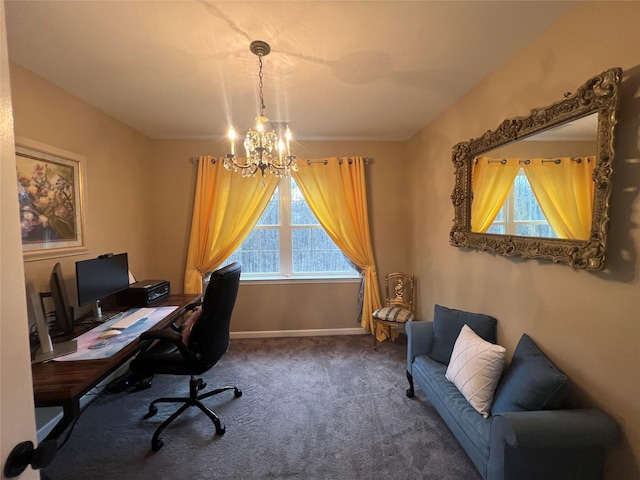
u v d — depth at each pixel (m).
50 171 2.02
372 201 3.70
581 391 1.40
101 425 2.03
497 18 1.48
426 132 3.07
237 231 3.50
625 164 1.20
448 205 2.66
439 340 2.20
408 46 1.71
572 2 1.37
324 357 3.06
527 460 1.25
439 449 1.79
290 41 1.66
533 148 1.64
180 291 3.54
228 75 2.02
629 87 1.18
